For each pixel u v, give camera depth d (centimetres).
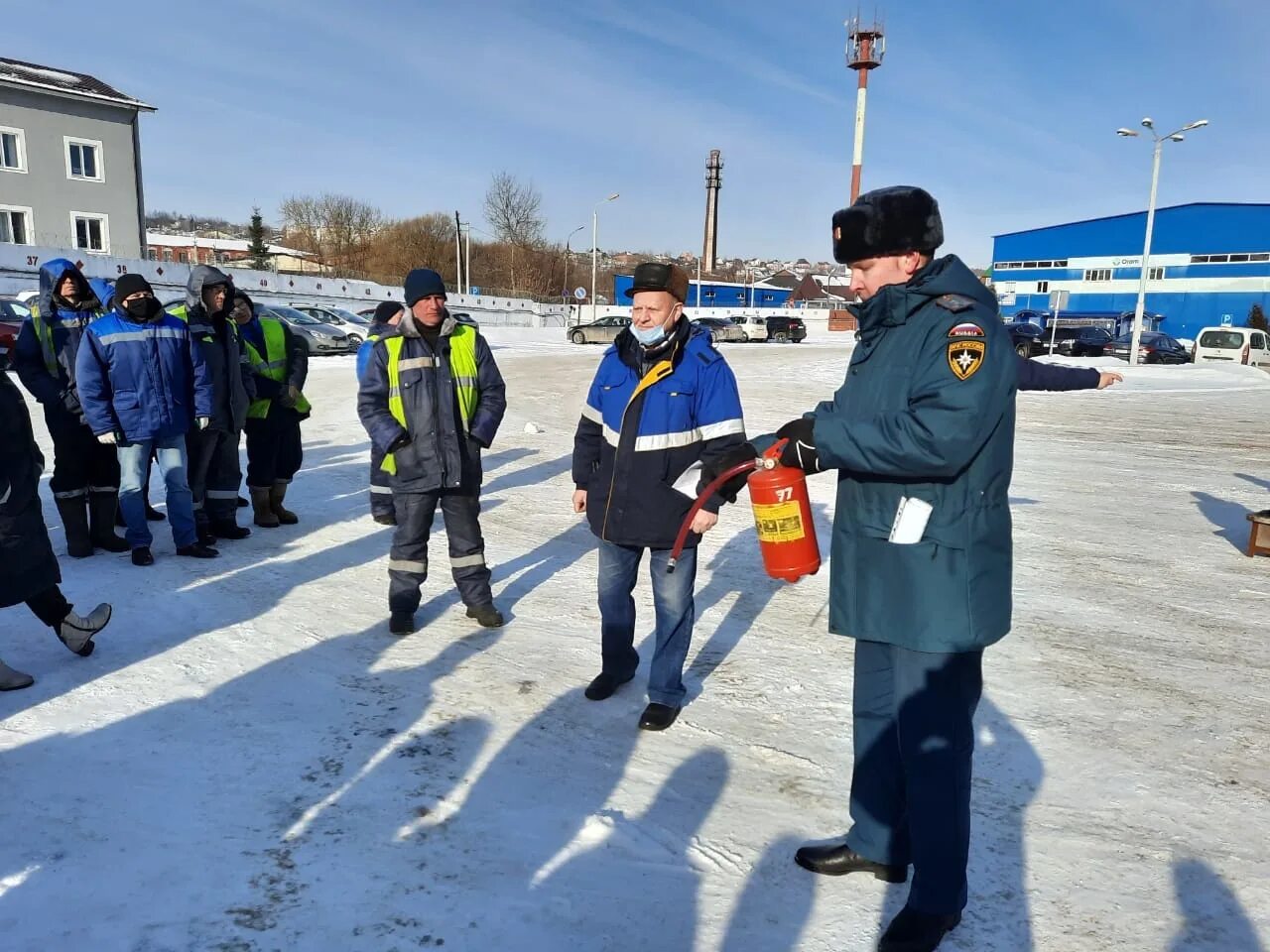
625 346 350
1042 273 6016
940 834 221
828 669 412
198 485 589
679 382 337
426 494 434
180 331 542
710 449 337
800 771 319
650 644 444
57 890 243
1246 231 5116
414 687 383
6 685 368
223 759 317
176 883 247
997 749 339
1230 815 295
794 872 262
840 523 234
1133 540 675
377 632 449
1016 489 879
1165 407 1708
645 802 296
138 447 531
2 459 356
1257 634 473
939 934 227
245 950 222
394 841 270
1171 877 261
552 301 6462
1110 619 494
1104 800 303
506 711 362
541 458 1016
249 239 7381
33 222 3578
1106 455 1113
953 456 199
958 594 211
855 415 219
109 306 523
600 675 379
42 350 533
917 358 208
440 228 7281
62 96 3572
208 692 372
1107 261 5669
